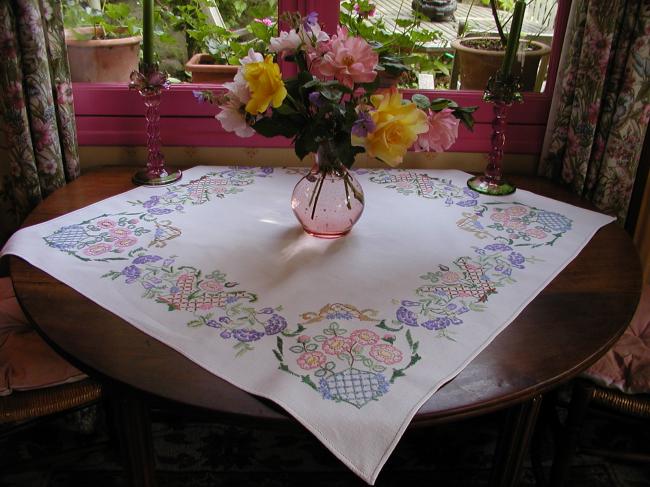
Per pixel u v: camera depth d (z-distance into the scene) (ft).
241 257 4.04
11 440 5.69
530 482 5.48
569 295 3.71
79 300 3.55
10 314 4.53
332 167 4.01
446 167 6.03
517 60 5.92
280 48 3.85
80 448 4.83
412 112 3.54
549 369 3.07
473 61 5.96
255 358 3.10
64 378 4.04
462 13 5.87
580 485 5.45
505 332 3.34
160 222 4.52
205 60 5.99
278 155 5.95
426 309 3.52
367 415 2.75
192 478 5.42
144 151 5.87
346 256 4.08
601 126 5.35
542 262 4.08
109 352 3.14
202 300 3.57
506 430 3.68
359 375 2.98
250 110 3.58
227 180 5.34
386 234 4.40
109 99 5.65
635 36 4.98
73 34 5.56
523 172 6.07
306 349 3.17
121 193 5.04
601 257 4.19
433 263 4.02
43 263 3.92
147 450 3.72
